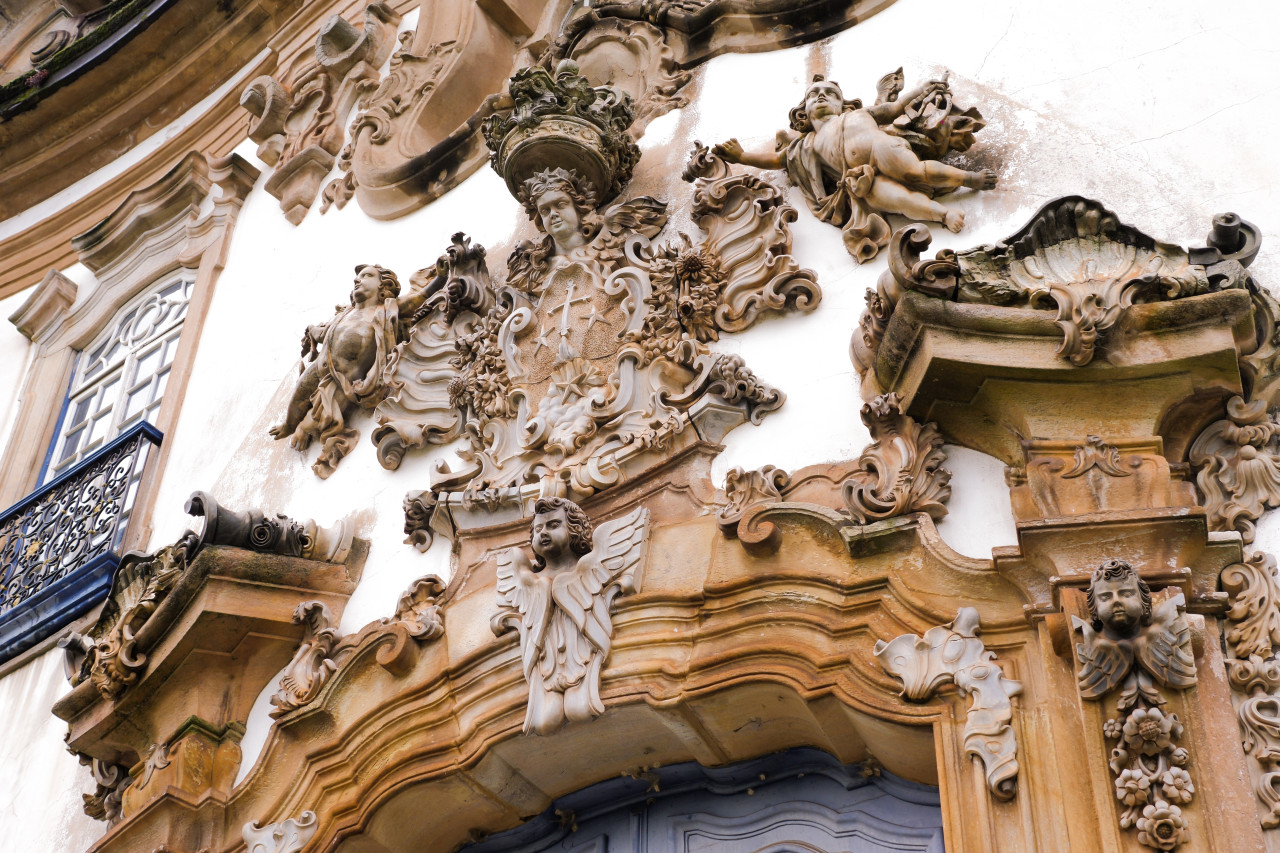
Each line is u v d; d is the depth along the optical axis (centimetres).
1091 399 477
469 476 602
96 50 1003
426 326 673
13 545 823
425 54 819
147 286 933
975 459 500
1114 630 427
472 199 728
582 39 714
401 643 565
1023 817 429
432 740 549
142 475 788
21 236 1036
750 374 554
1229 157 532
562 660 521
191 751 607
